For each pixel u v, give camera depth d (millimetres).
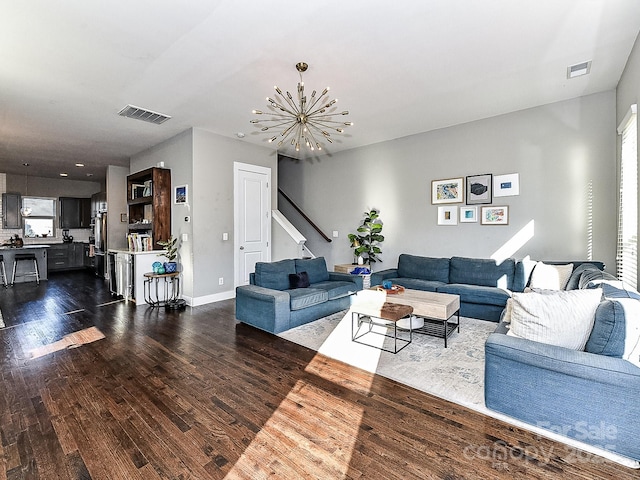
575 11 2383
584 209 3979
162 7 2275
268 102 3994
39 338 3594
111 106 4082
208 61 3029
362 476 1593
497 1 2270
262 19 2426
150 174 5535
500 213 4617
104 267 8047
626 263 3273
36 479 1578
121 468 1649
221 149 5383
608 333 1799
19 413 2139
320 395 2357
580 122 3977
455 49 2885
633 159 3061
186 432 1938
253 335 3666
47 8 2268
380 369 2754
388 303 3408
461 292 4156
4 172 8422
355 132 5395
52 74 3244
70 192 9891
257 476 1592
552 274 3691
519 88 3725
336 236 6770
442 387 2438
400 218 5738
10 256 7270
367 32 2605
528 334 2086
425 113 4512
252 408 2193
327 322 4086
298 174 7492
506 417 2051
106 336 3650
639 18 2461
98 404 2248
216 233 5336
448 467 1648
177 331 3824
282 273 4379
